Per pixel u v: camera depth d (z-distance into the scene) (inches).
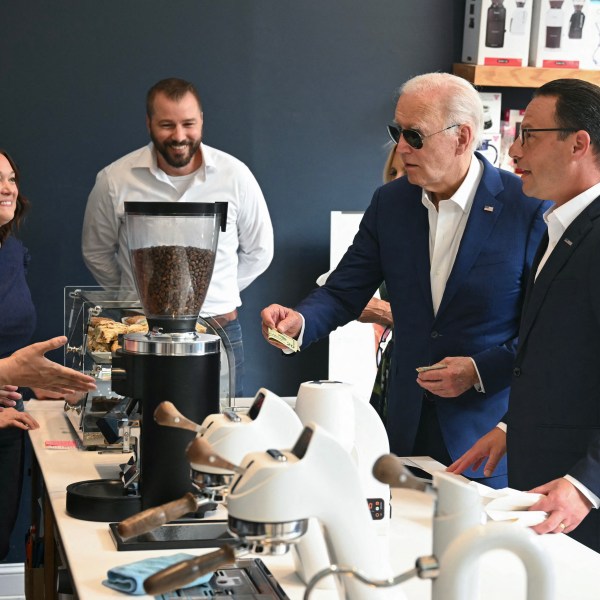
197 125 152.7
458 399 109.3
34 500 116.8
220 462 48.3
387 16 182.4
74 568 67.1
